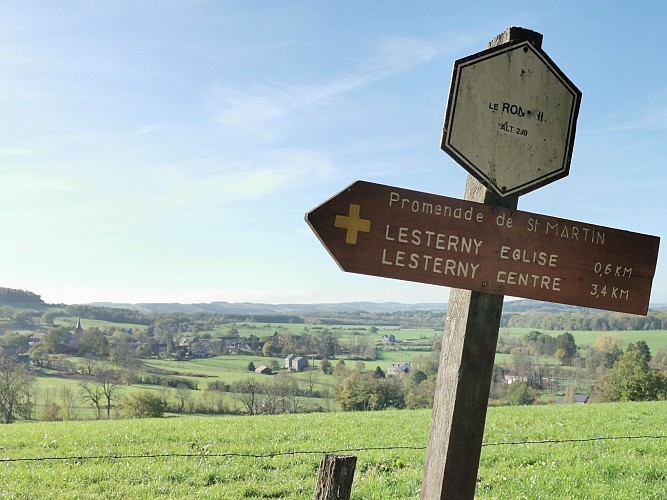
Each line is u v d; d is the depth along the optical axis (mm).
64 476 14594
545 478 13680
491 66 5105
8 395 77625
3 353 84938
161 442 19656
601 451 16781
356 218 4703
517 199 5188
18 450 18438
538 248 5074
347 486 5504
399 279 4785
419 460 15992
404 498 12398
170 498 12844
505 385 106688
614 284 5266
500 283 4977
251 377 117250
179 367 135500
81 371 113312
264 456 16625
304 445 18734
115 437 20641
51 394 88438
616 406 31500
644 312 5340
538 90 5234
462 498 5008
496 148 5113
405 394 88250
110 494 13180
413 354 175875
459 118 5027
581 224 5180
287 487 13617
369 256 4723
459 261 4891
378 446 18562
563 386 111688
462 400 5016
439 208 4859
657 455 16406
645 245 5340
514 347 152000
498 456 16312
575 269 5164
